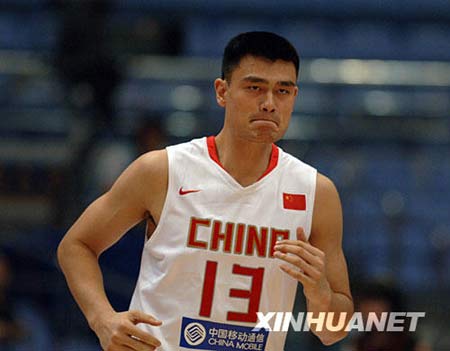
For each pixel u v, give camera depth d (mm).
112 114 24828
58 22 25453
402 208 25656
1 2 33812
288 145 26422
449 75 26875
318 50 34000
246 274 10219
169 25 26562
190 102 27125
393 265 24594
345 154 26500
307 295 9641
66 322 20547
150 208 10453
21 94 27891
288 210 10391
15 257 20828
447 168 26875
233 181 10336
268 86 9883
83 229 10594
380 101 27625
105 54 24359
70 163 23828
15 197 25594
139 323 10312
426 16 34469
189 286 10172
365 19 34656
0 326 19438
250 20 34656
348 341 17875
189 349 10164
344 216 25250
